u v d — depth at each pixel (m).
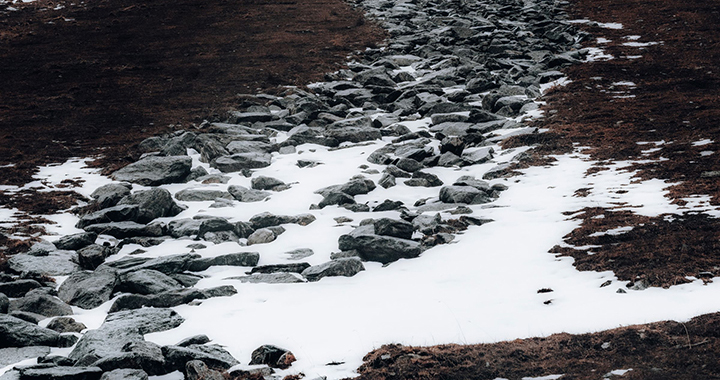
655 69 22.38
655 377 5.79
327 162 16.84
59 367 7.01
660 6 32.50
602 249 9.58
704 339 6.31
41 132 19.22
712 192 11.12
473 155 16.66
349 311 8.70
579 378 6.04
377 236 11.23
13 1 37.78
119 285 10.27
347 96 22.88
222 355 7.55
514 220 11.76
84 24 33.22
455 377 6.47
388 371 6.74
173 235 12.86
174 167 16.02
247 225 12.71
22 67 26.09
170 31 32.00
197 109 21.33
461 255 10.52
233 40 30.45
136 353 7.18
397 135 18.91
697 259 8.43
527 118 18.83
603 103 19.12
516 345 7.03
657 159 13.70
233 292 9.77
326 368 7.09
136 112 21.09
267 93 23.12
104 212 13.30
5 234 12.55
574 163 14.59
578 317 7.55
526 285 8.88
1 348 8.20
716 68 21.36
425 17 35.50
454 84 23.89
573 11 34.22
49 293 10.17
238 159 16.83
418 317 8.27
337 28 33.22
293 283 10.09
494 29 31.67
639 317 7.23
